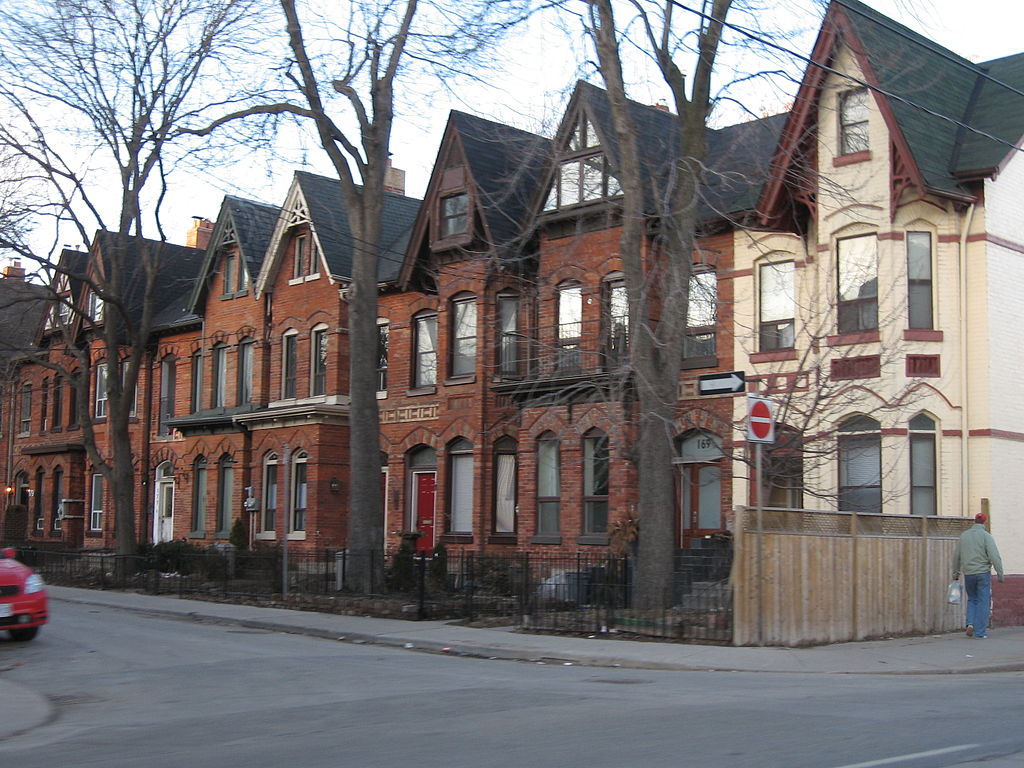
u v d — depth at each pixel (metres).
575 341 25.98
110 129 28.59
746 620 15.83
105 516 42.34
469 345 29.44
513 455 28.41
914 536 18.48
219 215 37.34
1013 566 21.06
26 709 11.03
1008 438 21.28
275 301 35.22
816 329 19.89
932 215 21.55
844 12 21.00
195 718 10.36
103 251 39.03
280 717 10.27
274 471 34.44
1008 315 21.59
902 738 8.67
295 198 34.12
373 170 23.36
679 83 19.25
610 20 18.86
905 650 16.05
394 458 31.25
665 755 8.02
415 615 20.25
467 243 27.97
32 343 44.19
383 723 9.77
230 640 17.84
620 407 21.11
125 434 31.11
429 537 30.45
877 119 21.59
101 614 22.69
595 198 25.47
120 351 41.94
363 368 23.16
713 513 24.42
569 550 25.86
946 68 23.47
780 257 23.44
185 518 37.94
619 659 14.88
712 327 24.08
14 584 16.77
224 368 37.19
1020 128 21.38
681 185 19.11
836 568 17.03
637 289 18.86
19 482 49.00
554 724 9.51
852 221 21.69
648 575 18.34
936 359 21.20
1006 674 14.43
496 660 15.69
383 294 32.16
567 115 25.91
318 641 18.19
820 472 21.83
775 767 7.52
